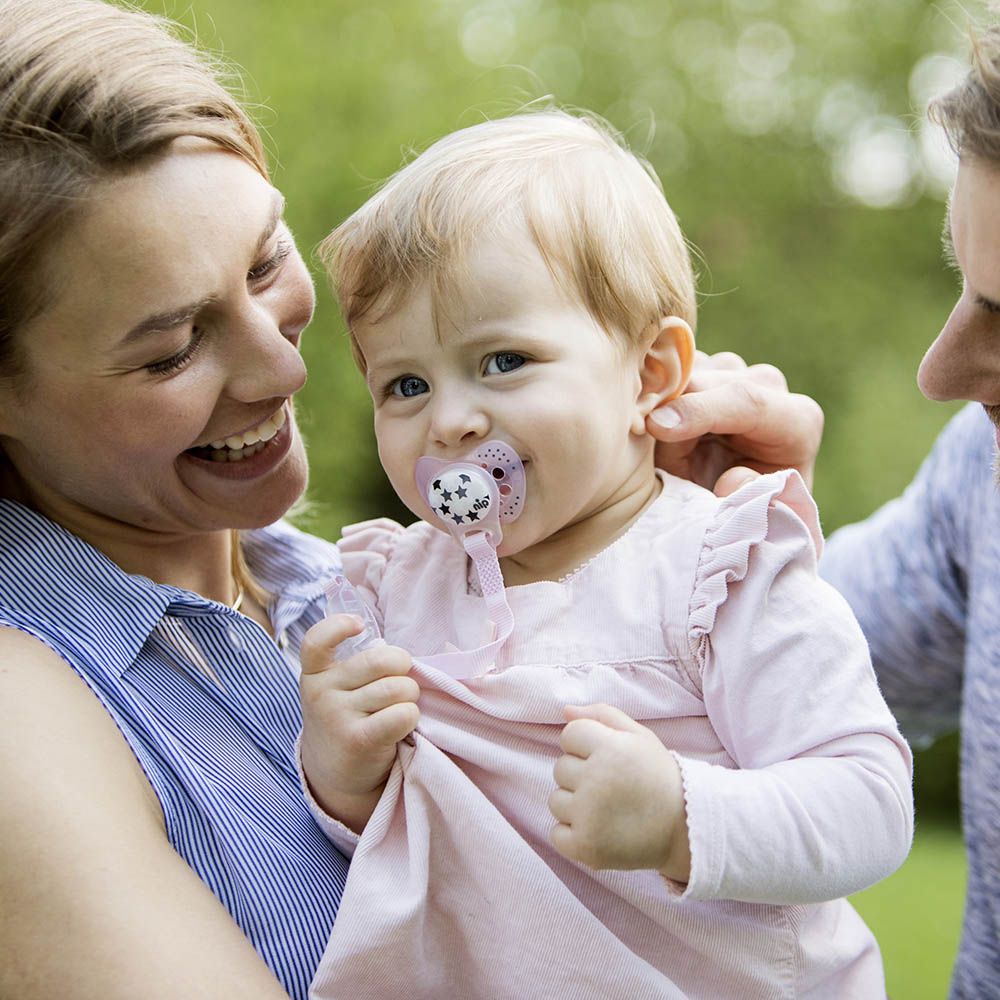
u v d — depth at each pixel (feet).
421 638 8.04
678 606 7.29
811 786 6.73
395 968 7.13
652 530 7.77
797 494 7.68
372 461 41.39
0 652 7.20
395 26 46.91
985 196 6.45
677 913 7.08
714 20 59.11
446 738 7.39
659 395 8.29
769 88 59.11
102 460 7.63
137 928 6.37
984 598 9.42
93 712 7.23
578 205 7.86
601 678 7.27
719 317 56.18
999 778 9.09
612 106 57.21
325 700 7.41
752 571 7.30
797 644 7.09
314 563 9.59
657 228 8.45
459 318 7.51
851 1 59.26
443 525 7.77
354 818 7.71
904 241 57.57
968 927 9.58
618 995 6.88
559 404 7.43
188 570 8.83
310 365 39.60
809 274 57.21
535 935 6.98
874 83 58.65
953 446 10.24
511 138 8.34
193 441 7.69
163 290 7.13
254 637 8.45
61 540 7.95
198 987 6.30
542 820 7.24
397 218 7.79
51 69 7.02
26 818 6.50
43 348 7.20
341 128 41.65
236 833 7.45
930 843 40.34
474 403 7.50
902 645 11.01
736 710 7.09
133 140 7.03
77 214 6.91
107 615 7.76
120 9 8.07
